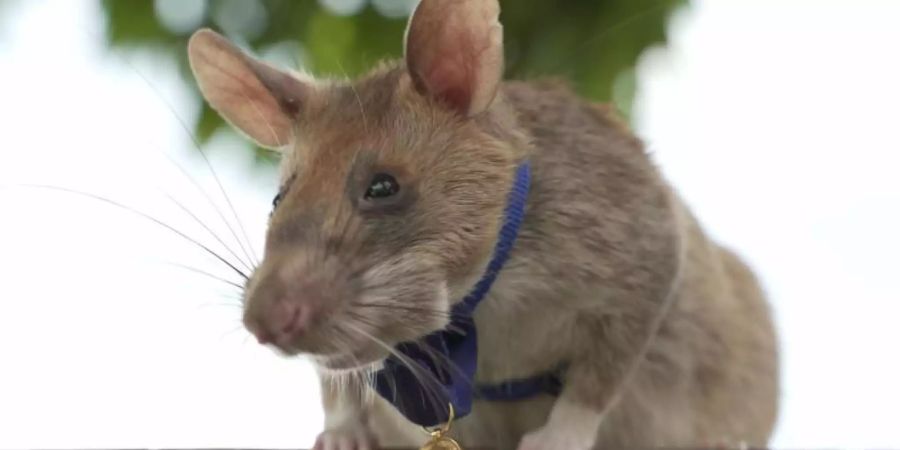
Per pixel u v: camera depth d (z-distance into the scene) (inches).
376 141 27.5
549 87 29.9
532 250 28.4
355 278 26.7
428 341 28.0
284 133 28.9
